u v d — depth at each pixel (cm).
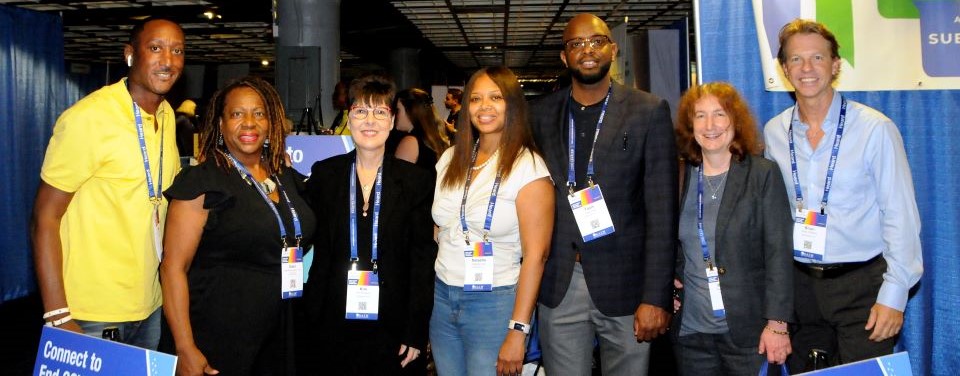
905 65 272
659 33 448
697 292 222
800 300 228
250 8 882
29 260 589
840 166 217
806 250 218
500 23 1078
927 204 285
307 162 313
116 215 213
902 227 208
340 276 214
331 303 214
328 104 656
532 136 218
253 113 203
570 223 226
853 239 217
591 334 234
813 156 221
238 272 198
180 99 730
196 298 196
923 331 294
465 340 216
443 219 217
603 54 220
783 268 208
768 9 270
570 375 232
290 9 657
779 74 270
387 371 215
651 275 214
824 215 217
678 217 217
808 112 223
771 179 210
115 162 209
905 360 170
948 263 288
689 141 220
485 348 212
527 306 206
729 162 217
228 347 196
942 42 272
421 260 218
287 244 206
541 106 240
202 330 195
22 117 598
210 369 195
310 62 479
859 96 279
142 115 216
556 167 228
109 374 177
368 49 1338
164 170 222
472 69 1850
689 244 222
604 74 224
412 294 216
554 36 1217
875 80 273
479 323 212
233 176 200
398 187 216
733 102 211
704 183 220
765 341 210
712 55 284
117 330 192
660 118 219
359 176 221
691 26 699
